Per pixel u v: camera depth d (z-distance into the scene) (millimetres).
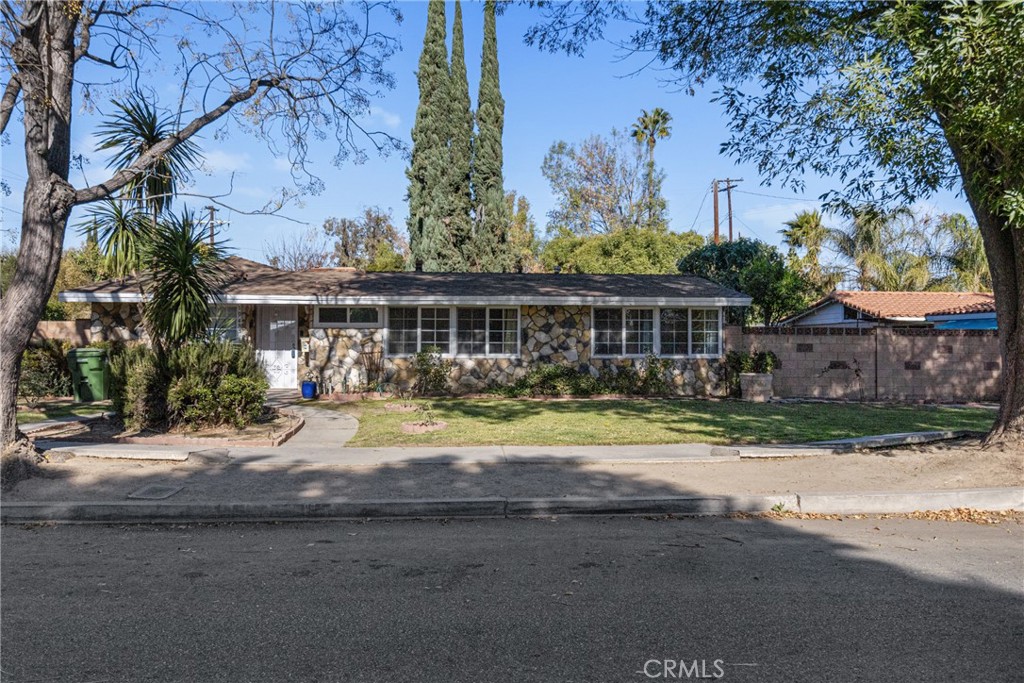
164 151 9812
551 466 9438
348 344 18578
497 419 14102
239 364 12312
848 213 11711
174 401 11484
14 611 4676
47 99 8484
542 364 18938
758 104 11766
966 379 19266
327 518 7387
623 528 6992
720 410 15977
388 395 18438
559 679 3711
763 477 8734
